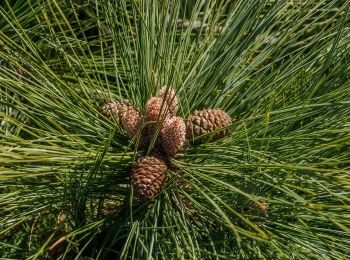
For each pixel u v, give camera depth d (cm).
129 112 77
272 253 74
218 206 70
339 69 82
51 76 80
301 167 64
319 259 71
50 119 74
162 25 88
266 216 74
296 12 94
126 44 89
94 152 75
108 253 80
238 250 76
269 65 85
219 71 85
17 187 88
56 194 78
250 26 88
